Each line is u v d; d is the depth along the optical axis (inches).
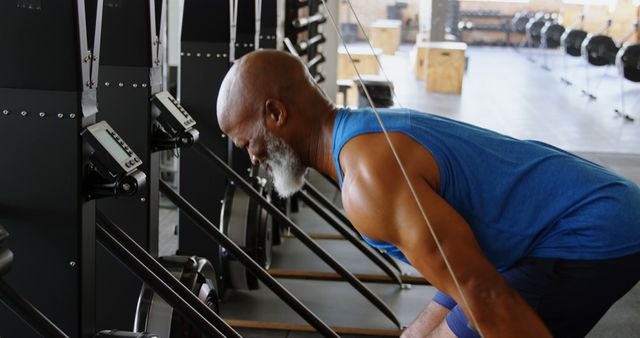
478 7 393.7
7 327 89.0
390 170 74.3
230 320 156.3
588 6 393.7
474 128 82.1
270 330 155.3
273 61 82.3
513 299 71.7
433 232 71.8
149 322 113.5
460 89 362.0
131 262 98.7
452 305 99.1
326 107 82.4
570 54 395.9
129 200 123.2
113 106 122.4
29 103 85.6
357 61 227.0
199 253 166.9
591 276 79.6
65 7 82.4
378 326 158.6
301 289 175.6
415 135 76.9
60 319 89.8
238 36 179.0
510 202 78.8
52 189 87.1
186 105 164.4
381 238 75.9
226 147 165.3
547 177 79.7
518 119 358.0
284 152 83.4
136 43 120.5
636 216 80.3
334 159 79.7
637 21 380.8
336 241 209.9
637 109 371.9
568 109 372.5
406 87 361.1
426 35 356.2
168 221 220.4
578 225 79.2
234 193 166.6
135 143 122.8
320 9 299.7
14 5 82.7
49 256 88.6
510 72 400.2
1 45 84.0
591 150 329.1
